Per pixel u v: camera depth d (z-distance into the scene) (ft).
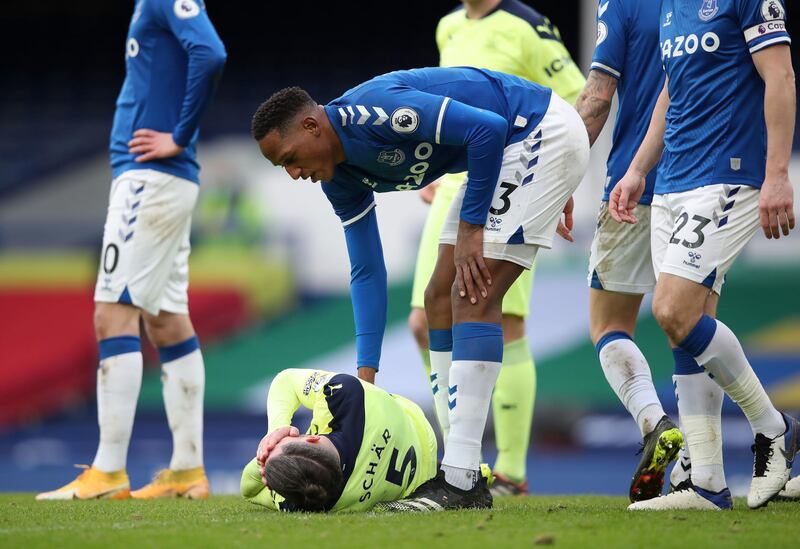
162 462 133.80
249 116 208.85
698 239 45.27
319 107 44.55
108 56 254.47
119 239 62.49
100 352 62.85
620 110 54.80
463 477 45.60
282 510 45.55
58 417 165.89
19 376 167.32
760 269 163.12
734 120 45.55
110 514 47.80
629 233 53.47
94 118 230.89
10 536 37.81
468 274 45.55
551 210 46.73
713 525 39.24
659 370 158.61
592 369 158.81
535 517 41.83
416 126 43.83
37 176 206.80
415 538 35.45
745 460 129.39
